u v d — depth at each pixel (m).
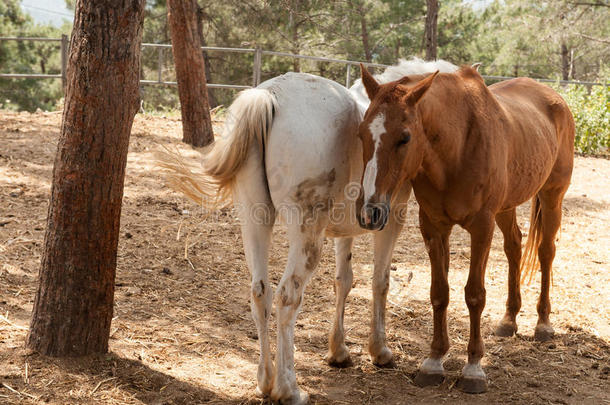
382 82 3.84
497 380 3.87
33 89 25.73
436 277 3.81
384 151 2.97
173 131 10.37
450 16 24.53
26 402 3.11
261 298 3.26
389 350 3.99
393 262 6.12
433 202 3.64
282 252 6.08
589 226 7.74
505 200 4.03
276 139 3.09
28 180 7.27
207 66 19.28
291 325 3.24
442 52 26.05
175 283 5.05
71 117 3.38
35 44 26.16
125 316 4.34
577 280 5.83
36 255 5.21
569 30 21.00
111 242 3.60
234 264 5.64
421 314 4.93
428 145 3.37
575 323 4.85
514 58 24.64
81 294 3.56
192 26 9.15
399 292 5.34
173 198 7.34
